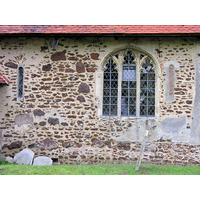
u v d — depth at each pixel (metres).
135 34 6.79
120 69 7.30
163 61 7.21
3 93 7.41
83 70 7.32
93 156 7.20
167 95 7.19
